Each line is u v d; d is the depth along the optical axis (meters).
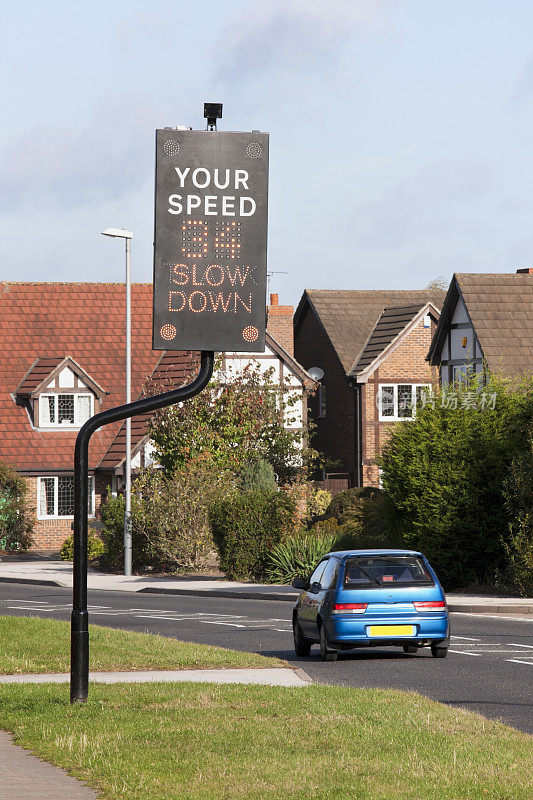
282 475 66.38
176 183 18.31
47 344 80.19
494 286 69.31
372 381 80.94
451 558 44.22
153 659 24.88
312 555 50.00
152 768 14.09
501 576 43.00
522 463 41.97
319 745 15.43
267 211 18.55
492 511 44.00
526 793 12.70
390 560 27.12
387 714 17.62
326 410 85.50
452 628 33.44
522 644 29.52
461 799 12.45
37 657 25.72
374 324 87.19
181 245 18.31
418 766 14.08
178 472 58.66
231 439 62.84
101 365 79.75
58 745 15.38
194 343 18.38
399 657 27.42
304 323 90.50
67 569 60.25
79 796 12.89
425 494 44.09
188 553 56.91
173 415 62.06
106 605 41.72
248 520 52.16
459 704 20.12
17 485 72.25
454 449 44.06
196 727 16.61
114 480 76.00
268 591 45.84
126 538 56.94
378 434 80.81
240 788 13.02
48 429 76.44
